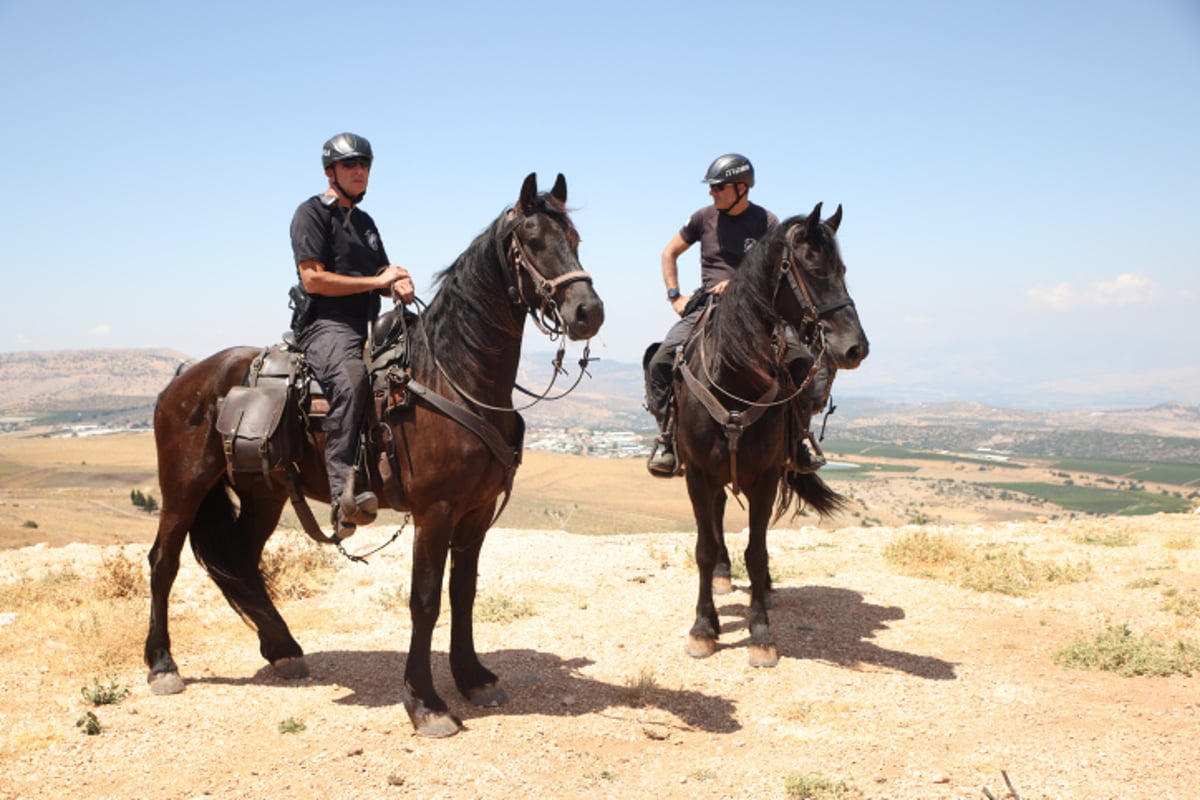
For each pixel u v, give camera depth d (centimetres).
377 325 499
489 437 473
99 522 6088
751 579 616
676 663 605
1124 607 727
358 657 605
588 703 528
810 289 538
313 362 489
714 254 691
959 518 9656
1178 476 15825
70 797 390
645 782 426
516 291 466
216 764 427
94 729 460
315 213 497
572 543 1031
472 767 433
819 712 518
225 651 617
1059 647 640
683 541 1065
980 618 709
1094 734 480
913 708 523
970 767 438
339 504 470
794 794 409
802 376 635
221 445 517
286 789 404
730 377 586
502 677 564
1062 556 893
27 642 608
